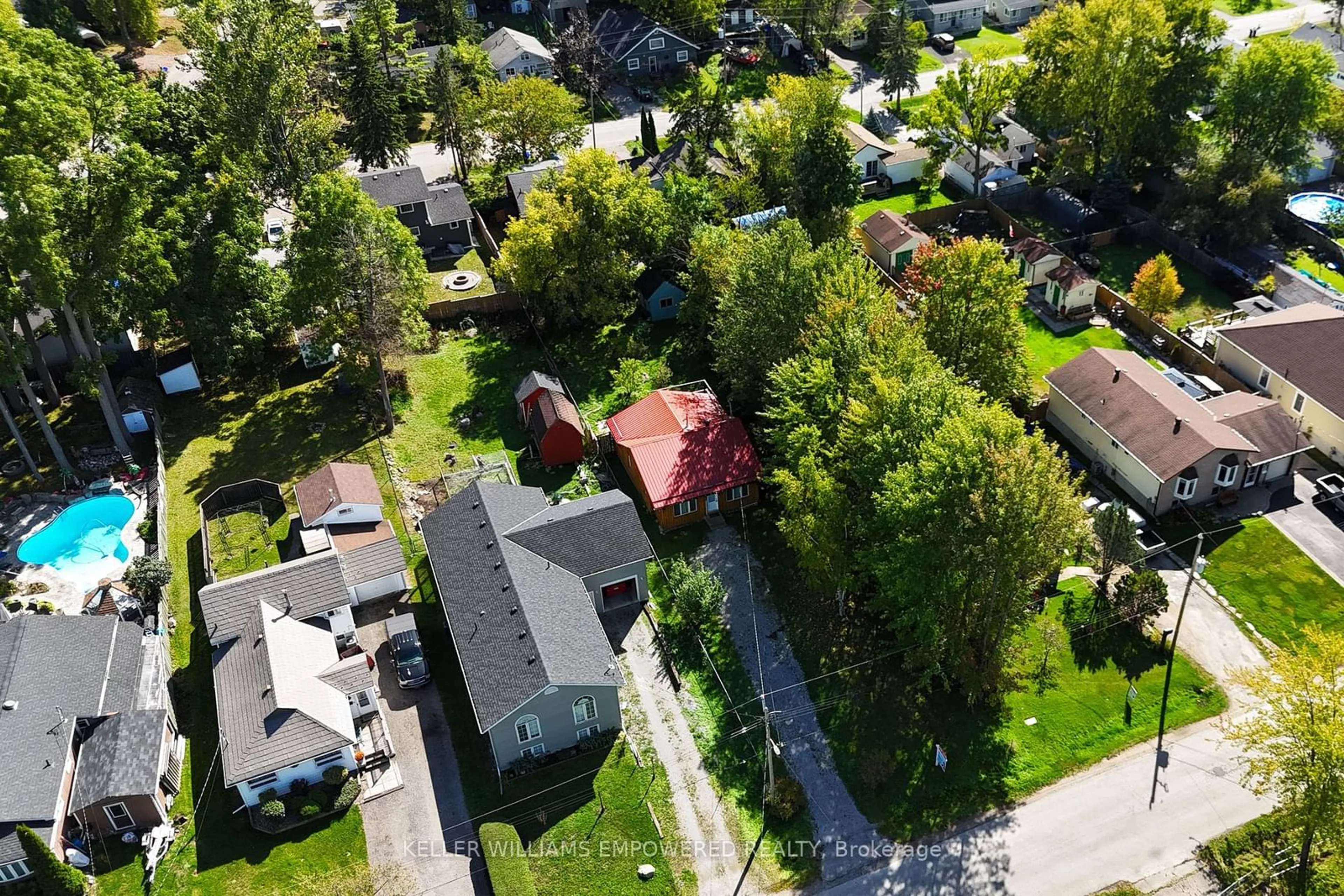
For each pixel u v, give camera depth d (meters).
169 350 77.06
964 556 47.66
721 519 63.88
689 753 50.34
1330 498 63.09
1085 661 54.47
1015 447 47.97
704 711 52.41
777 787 48.09
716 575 60.03
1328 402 65.94
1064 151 97.69
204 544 59.91
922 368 55.91
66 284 59.75
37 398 69.69
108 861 45.66
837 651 55.25
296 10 87.19
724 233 75.75
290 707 47.91
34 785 44.91
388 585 58.44
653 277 81.69
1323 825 41.06
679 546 62.12
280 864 45.62
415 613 57.66
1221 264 85.75
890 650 55.09
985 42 134.88
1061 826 46.97
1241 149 87.81
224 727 48.03
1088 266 87.44
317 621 53.97
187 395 75.25
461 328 82.00
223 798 48.25
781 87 91.44
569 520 56.91
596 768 49.59
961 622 50.62
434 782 48.97
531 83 99.62
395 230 72.06
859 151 99.56
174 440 70.62
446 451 69.31
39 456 67.81
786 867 45.69
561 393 70.75
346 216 68.12
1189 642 55.19
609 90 122.75
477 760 49.91
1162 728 51.09
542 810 47.66
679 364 77.06
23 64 58.78
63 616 52.28
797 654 55.25
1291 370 68.75
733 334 66.94
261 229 75.56
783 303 64.00
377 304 67.62
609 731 50.94
